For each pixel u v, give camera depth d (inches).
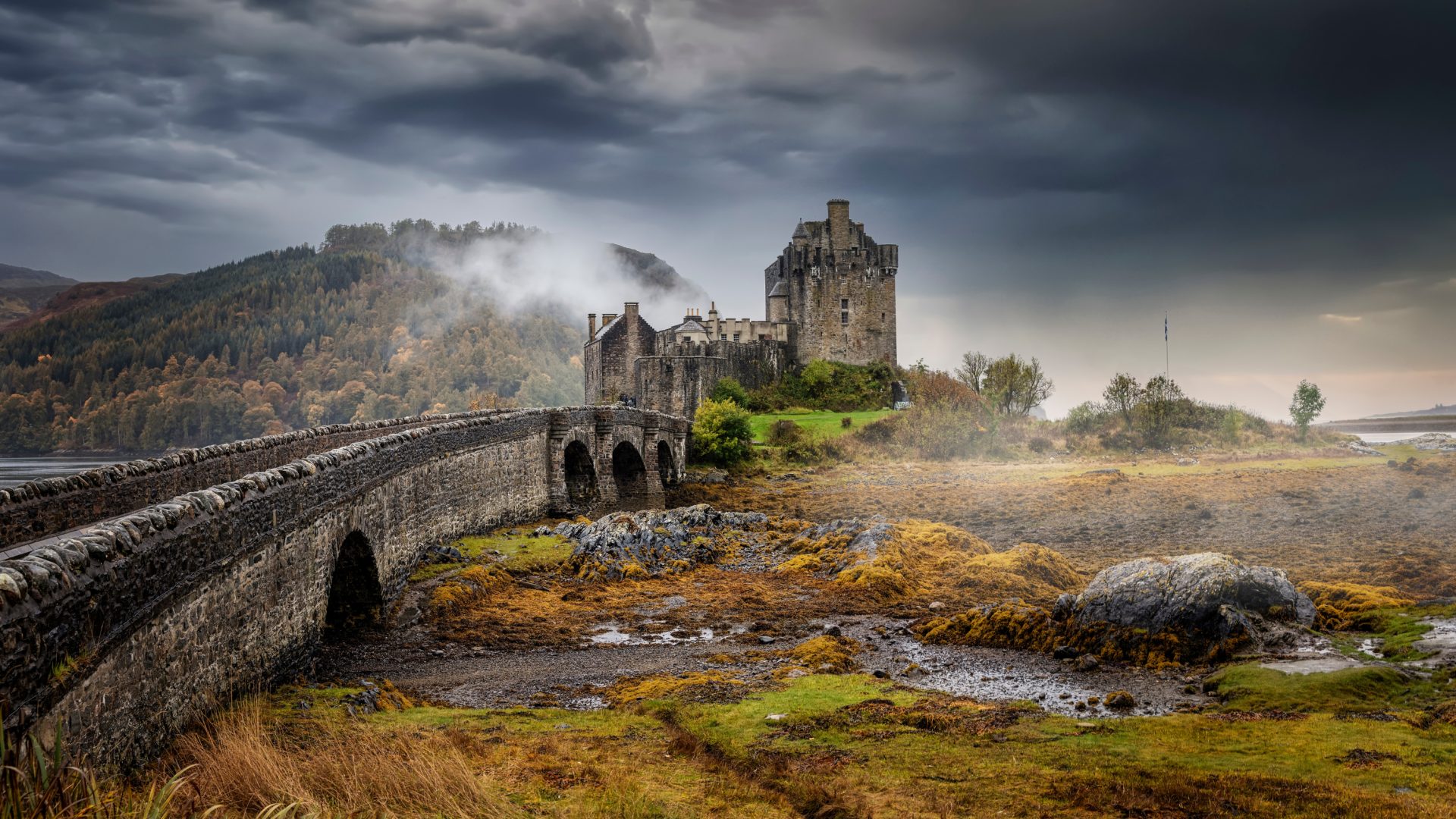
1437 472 2733.8
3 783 385.7
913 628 1322.6
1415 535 1934.1
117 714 531.8
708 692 971.9
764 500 3058.6
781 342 5172.2
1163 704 913.5
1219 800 615.5
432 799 588.1
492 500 2020.2
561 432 2459.4
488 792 624.7
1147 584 1135.6
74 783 422.3
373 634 1261.1
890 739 798.5
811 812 633.0
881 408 4778.5
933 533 1920.5
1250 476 2910.9
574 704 973.2
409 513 1472.7
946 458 3885.3
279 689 849.5
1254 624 1063.0
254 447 1302.9
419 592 1408.7
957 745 774.5
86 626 494.0
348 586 1256.8
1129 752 738.2
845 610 1460.4
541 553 1815.9
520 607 1455.5
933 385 4717.0
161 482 1048.8
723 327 5280.5
